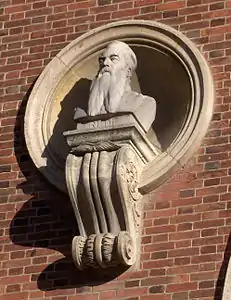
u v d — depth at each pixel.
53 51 13.58
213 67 12.89
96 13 13.59
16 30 13.82
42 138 13.10
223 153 12.47
